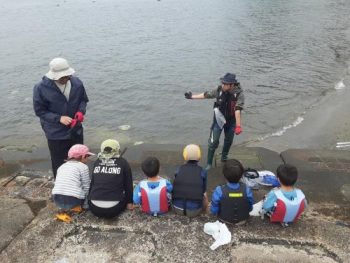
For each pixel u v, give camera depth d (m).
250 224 4.54
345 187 5.59
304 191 5.47
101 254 4.10
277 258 3.99
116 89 14.81
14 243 4.27
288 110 11.25
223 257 4.00
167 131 10.81
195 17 35.31
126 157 6.80
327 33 23.89
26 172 6.25
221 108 5.77
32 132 10.91
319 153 6.79
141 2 53.72
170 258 4.00
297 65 16.88
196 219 4.67
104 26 32.28
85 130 10.99
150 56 20.25
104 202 4.58
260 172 5.71
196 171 4.71
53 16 41.09
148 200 4.60
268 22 29.52
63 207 4.68
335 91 12.88
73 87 4.88
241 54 19.64
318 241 4.24
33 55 21.23
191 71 17.05
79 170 4.77
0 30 31.45
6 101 13.71
